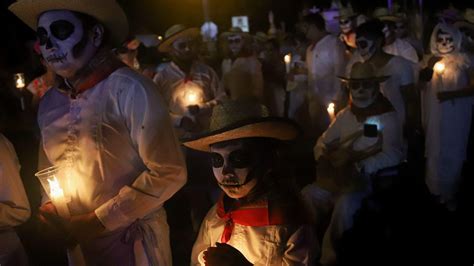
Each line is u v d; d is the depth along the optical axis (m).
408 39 9.33
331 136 5.27
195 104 6.20
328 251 4.93
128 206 2.84
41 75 7.84
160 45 6.40
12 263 3.27
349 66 7.46
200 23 27.97
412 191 5.51
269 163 2.85
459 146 6.51
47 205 2.94
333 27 14.19
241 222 2.84
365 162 4.98
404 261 4.92
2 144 3.19
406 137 6.00
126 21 3.09
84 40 2.90
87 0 2.84
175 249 5.84
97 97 2.93
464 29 8.02
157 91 2.96
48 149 3.06
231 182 2.78
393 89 6.00
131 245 3.00
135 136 2.90
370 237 4.88
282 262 2.79
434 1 16.61
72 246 2.83
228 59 10.72
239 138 2.77
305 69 10.12
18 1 2.91
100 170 2.94
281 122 2.75
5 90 8.15
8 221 3.14
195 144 2.93
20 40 12.58
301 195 2.96
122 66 3.02
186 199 7.17
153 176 2.88
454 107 6.52
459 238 5.53
